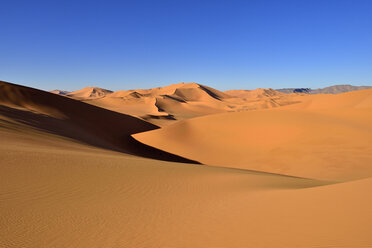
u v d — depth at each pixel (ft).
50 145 68.74
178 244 18.66
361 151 80.84
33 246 19.06
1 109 120.98
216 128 121.70
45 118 137.18
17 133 76.23
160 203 29.99
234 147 102.94
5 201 28.43
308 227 18.60
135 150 118.83
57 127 125.70
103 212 26.63
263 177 48.16
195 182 41.32
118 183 38.42
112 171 44.88
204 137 116.98
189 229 21.52
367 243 14.88
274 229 19.27
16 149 50.83
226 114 137.08
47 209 26.96
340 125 102.12
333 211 20.79
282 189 34.55
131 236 20.66
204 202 29.89
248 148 99.55
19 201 28.76
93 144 104.78
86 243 19.53
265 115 124.47
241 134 110.73
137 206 28.78
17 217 24.47
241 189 36.35
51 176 38.68
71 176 39.65
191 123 133.80
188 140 118.11
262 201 27.58
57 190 33.40
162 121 332.19
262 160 88.17
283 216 21.75
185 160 100.01
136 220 24.34
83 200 30.42
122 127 182.60
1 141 59.26
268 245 16.74
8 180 35.22
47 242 19.72
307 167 76.59
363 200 21.77
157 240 19.66
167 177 44.06
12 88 177.06
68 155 52.75
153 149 116.16
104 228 22.41
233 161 92.79
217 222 22.58
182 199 31.60
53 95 191.01
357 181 29.58
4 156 44.34
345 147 84.64
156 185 38.60
